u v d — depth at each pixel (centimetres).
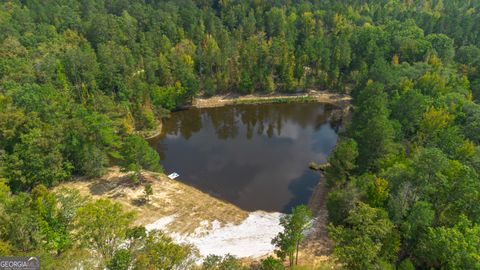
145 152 7925
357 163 7388
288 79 13462
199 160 9538
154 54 13412
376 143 7188
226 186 8231
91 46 13600
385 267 4128
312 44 14300
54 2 15725
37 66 10381
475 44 14600
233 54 14162
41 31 12756
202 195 7794
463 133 7788
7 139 7556
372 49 13800
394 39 14425
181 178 8562
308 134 11094
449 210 5153
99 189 7656
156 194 7612
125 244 4741
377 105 8256
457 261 4250
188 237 6356
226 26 17050
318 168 8925
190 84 12731
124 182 7969
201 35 15288
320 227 6600
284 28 16188
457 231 4428
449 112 8512
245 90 13612
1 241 4053
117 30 14000
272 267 4781
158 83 12788
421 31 14850
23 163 7206
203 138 10988
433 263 4834
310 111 12788
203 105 13088
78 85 10912
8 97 8331
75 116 8462
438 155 5112
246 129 11594
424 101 8844
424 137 8025
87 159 7994
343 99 13238
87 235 4234
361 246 4150
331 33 16412
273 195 7894
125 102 10800
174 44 14875
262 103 13275
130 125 10431
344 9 17825
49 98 8675
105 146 8925
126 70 11719
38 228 4544
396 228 5162
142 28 15550
